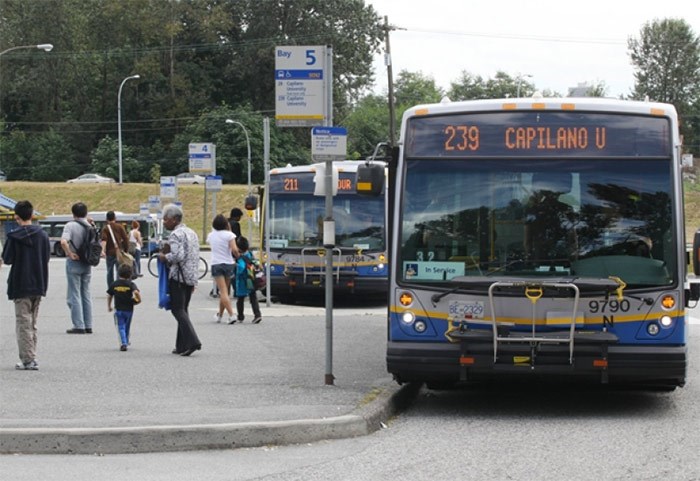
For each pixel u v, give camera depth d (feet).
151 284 118.52
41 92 419.74
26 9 414.00
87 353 54.03
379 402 39.40
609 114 40.40
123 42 419.54
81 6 424.46
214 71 418.92
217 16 405.39
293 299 101.76
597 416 40.60
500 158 40.63
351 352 55.47
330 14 392.68
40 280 47.06
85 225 63.36
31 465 30.99
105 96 417.08
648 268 39.24
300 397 40.45
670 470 30.76
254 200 89.76
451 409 42.45
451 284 39.75
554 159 40.37
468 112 41.09
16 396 40.09
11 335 62.80
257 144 380.58
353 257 90.94
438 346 39.70
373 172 41.47
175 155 396.37
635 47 483.10
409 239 40.73
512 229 40.22
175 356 53.06
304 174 93.15
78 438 32.58
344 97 396.78
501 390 47.73
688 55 476.13
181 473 30.17
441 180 40.91
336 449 33.83
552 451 33.63
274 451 33.37
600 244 39.70
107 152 395.34
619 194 39.88
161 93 411.75
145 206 229.66
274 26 398.62
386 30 227.20
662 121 40.24
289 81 45.70
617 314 38.86
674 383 40.04
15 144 408.05
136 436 32.94
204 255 187.11
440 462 31.94
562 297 38.83
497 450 33.83
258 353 54.70
